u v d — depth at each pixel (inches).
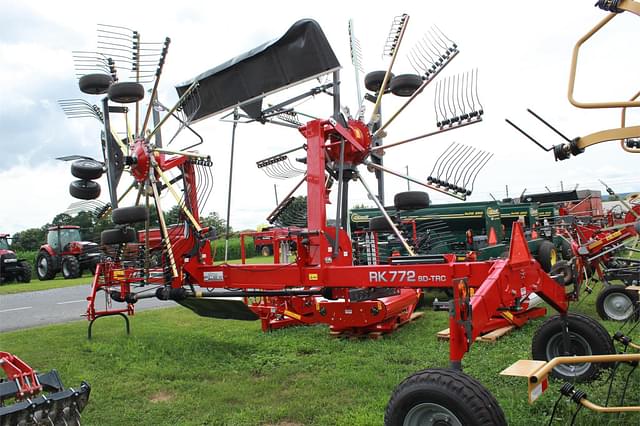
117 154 292.2
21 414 117.9
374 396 181.8
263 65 267.1
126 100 263.7
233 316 295.1
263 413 171.3
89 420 171.6
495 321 266.4
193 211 294.2
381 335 281.1
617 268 355.6
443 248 455.8
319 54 244.8
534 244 488.7
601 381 171.0
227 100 284.0
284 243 299.6
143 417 173.6
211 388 201.8
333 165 251.8
